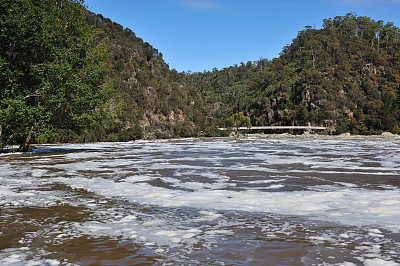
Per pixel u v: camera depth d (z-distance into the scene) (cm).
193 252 393
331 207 633
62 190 843
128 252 395
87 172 1237
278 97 19712
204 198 735
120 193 799
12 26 2239
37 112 2283
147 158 1930
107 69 3016
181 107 15362
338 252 386
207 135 13975
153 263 359
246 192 805
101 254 388
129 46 15100
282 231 477
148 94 13725
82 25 2953
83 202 697
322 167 1356
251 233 469
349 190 820
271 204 667
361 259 362
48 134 2377
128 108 11381
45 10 2600
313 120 17162
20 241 439
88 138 6406
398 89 19338
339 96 18150
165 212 604
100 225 517
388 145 4088
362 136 12081
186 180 1014
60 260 370
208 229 491
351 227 491
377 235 450
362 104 18262
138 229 494
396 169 1272
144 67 15275
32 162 1689
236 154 2252
